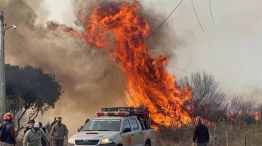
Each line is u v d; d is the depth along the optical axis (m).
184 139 29.56
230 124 33.38
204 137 18.75
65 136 21.06
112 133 19.20
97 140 18.73
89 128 20.28
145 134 21.50
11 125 16.02
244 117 38.31
